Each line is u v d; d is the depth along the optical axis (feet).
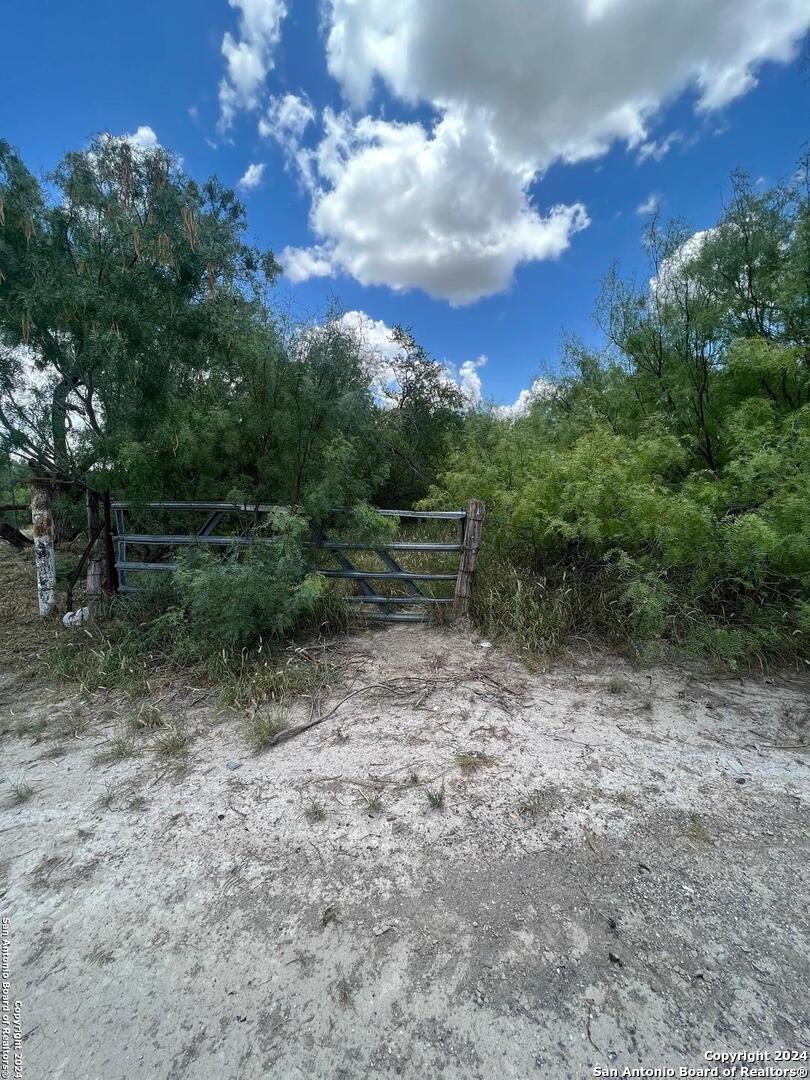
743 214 16.03
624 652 12.47
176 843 6.70
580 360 23.36
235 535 16.08
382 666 12.18
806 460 11.50
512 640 13.34
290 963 5.05
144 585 15.30
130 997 4.75
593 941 5.25
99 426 15.19
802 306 15.44
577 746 8.81
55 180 13.01
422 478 36.19
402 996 4.72
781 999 4.67
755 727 9.34
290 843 6.67
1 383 14.07
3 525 22.40
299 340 14.39
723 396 16.67
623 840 6.66
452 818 7.09
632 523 13.33
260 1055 4.25
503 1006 4.62
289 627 13.25
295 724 9.60
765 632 11.53
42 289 12.26
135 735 9.37
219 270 15.05
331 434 14.49
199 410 13.87
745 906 5.66
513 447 20.03
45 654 13.05
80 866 6.34
